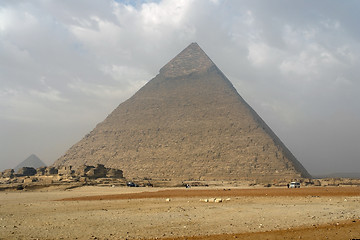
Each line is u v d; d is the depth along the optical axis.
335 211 52.97
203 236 35.66
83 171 185.75
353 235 36.03
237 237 35.19
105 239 34.78
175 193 94.56
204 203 66.25
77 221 44.97
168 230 38.75
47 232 38.09
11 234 37.03
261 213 50.75
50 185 143.88
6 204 69.94
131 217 47.94
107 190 132.12
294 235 36.03
